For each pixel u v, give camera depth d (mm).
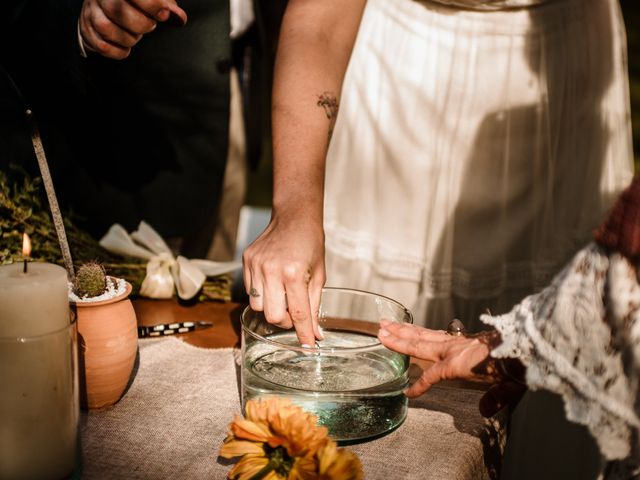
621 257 731
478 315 1584
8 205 1228
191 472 844
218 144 1766
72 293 925
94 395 932
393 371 920
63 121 1640
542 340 778
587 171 1537
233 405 983
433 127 1523
